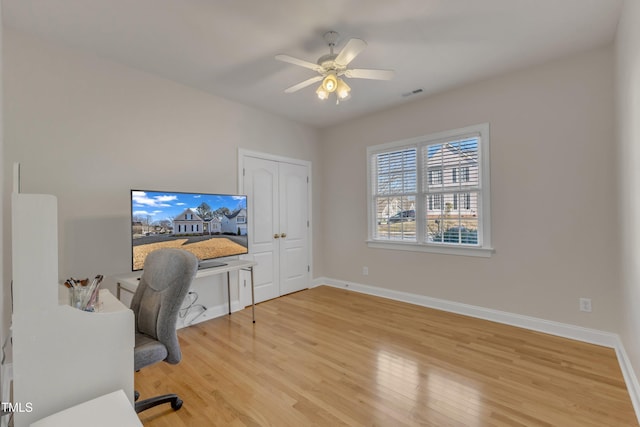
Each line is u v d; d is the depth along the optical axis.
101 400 1.22
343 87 2.41
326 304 3.95
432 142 3.70
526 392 2.01
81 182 2.60
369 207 4.37
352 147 4.56
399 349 2.65
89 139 2.64
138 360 1.60
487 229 3.29
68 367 1.25
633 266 1.98
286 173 4.45
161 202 2.79
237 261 3.47
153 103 3.05
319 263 4.95
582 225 2.75
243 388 2.10
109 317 1.34
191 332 3.08
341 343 2.79
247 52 2.65
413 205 3.92
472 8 2.11
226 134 3.68
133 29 2.31
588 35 2.46
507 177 3.15
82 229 2.60
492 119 3.23
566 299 2.84
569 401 1.92
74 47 2.55
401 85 3.35
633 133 1.89
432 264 3.74
